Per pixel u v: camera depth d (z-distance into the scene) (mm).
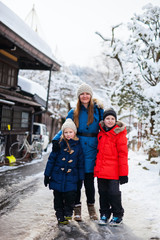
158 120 6652
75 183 2955
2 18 6453
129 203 3900
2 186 4930
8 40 7332
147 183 5191
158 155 8023
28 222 2998
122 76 7484
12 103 8211
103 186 3055
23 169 7352
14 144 9594
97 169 3012
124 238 2568
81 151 3064
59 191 2908
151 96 6605
